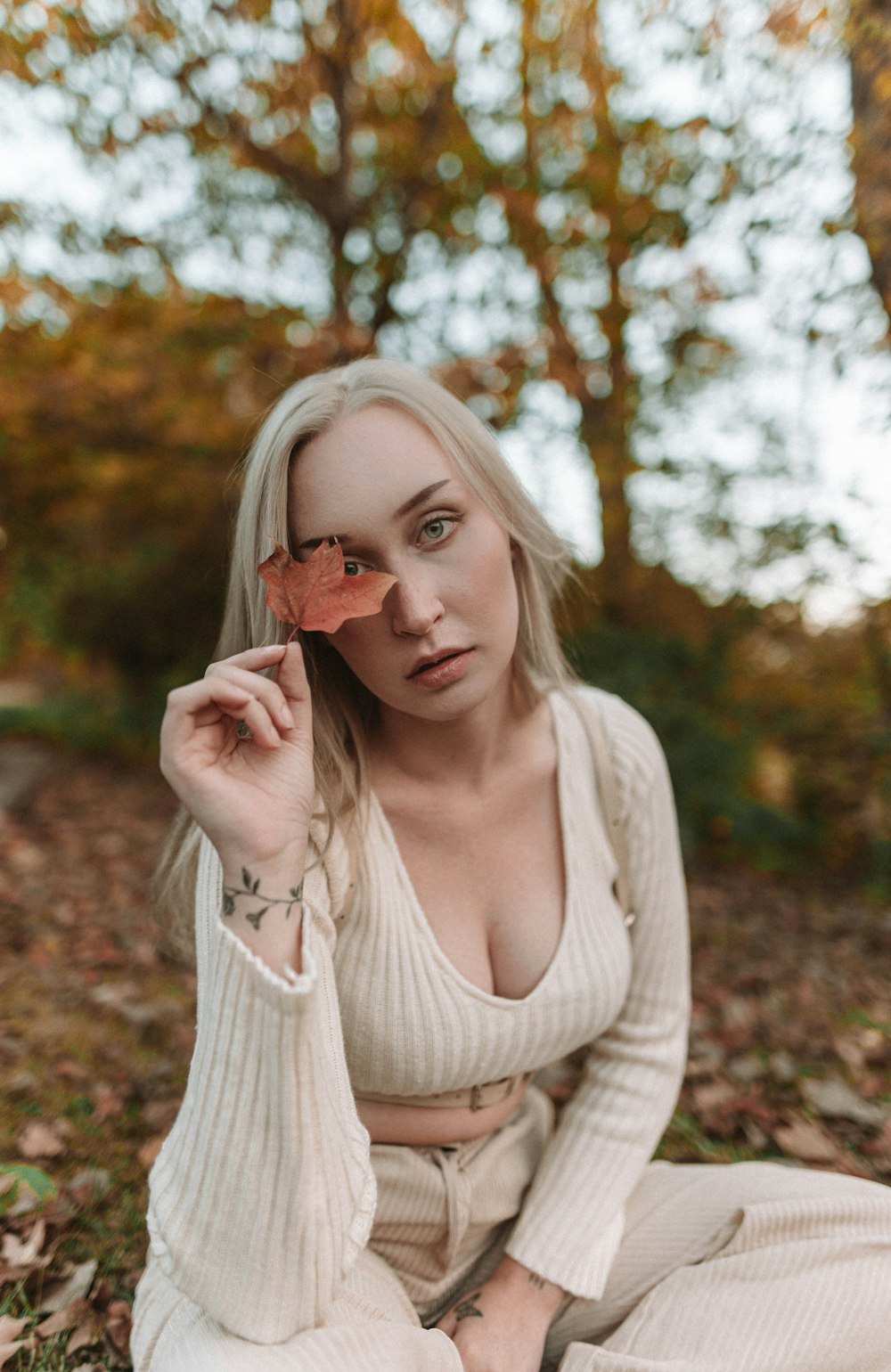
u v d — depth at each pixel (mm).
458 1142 1282
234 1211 907
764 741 6031
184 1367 896
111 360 6352
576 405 6574
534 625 1338
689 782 5977
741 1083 2521
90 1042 2590
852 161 3898
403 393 1122
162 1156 1010
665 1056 1434
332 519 1094
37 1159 1939
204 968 1010
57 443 7262
